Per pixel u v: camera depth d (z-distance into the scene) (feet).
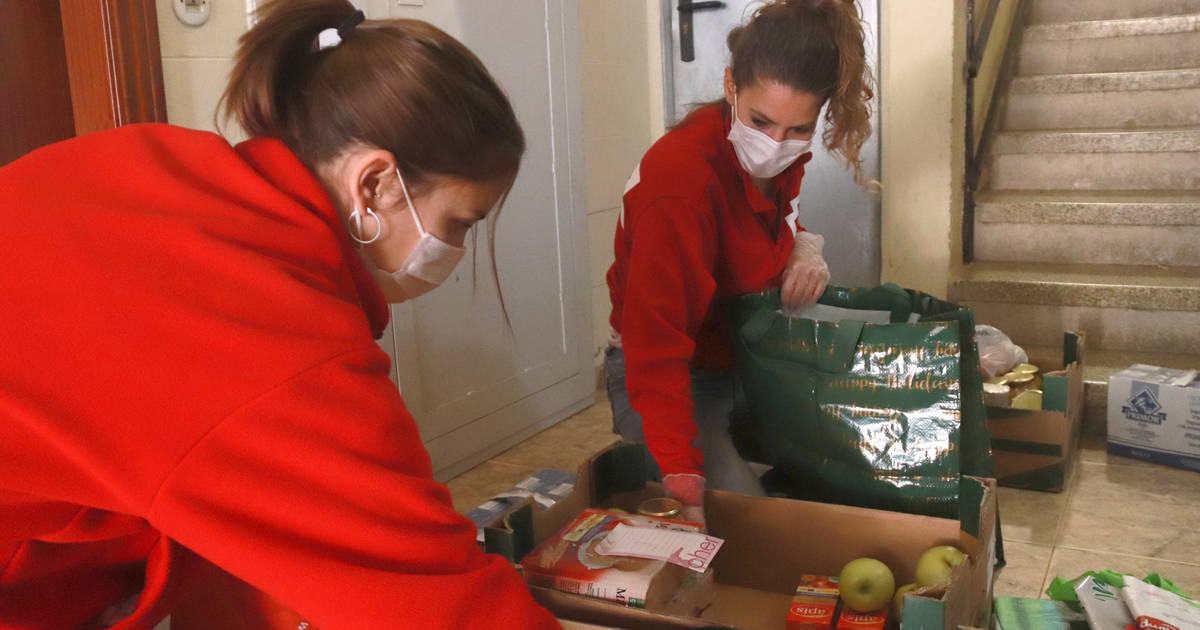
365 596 2.47
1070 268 11.96
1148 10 14.43
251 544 2.43
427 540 2.56
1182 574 6.94
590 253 11.94
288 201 2.77
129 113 6.61
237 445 2.42
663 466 5.47
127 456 2.41
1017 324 11.52
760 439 6.55
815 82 5.50
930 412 5.67
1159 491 8.43
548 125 10.54
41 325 2.45
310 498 2.46
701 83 13.10
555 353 11.07
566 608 4.44
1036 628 4.71
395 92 2.82
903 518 5.19
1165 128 12.81
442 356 9.39
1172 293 10.60
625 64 12.48
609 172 12.24
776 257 6.50
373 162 2.85
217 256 2.54
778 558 5.57
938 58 11.47
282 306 2.54
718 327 6.70
